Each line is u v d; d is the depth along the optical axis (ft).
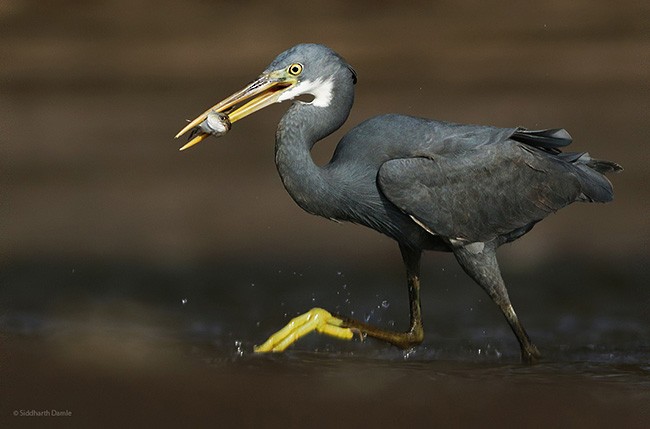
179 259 47.29
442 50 71.31
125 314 39.19
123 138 62.64
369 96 64.85
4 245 48.85
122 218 52.90
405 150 33.04
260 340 35.70
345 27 74.69
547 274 44.91
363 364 31.99
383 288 43.62
